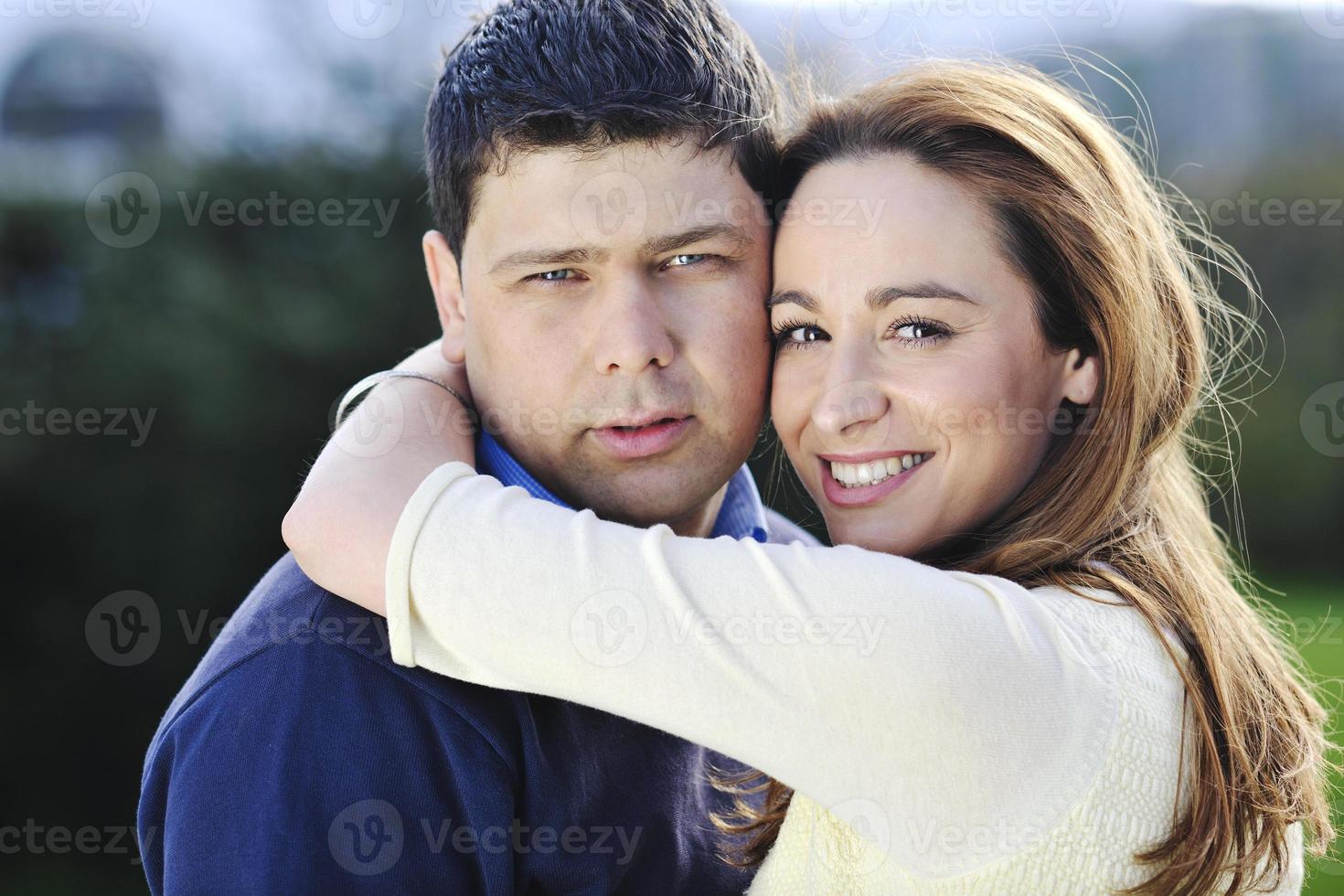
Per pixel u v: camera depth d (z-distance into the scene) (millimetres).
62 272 4914
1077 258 1529
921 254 1476
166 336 4996
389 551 1292
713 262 1574
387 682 1346
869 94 1615
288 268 5355
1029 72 1787
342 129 5656
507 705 1409
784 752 1232
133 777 4918
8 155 5180
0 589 4758
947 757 1227
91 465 4883
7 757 4766
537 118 1474
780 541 2078
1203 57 8969
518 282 1552
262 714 1326
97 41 5457
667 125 1490
